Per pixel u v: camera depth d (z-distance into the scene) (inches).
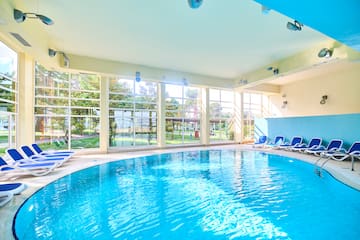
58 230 125.0
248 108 585.6
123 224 131.3
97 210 149.9
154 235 119.3
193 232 122.2
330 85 437.4
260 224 130.6
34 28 216.4
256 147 451.8
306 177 232.7
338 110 423.2
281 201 165.6
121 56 324.5
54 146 338.6
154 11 194.1
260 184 208.5
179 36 247.8
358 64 371.2
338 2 103.3
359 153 273.9
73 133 352.8
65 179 204.5
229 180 221.8
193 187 199.3
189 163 307.4
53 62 284.8
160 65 372.5
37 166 214.5
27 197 152.6
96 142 370.9
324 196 175.9
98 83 371.9
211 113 516.7
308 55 288.7
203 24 217.3
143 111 426.0
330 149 325.7
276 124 451.2
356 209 151.6
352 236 116.6
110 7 188.4
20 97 284.2
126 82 405.7
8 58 259.9
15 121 280.2
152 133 437.7
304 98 492.1
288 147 386.9
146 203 162.1
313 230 123.2
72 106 351.6
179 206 156.6
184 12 195.3
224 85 473.1
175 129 467.8
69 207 154.6
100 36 250.4
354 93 396.8
